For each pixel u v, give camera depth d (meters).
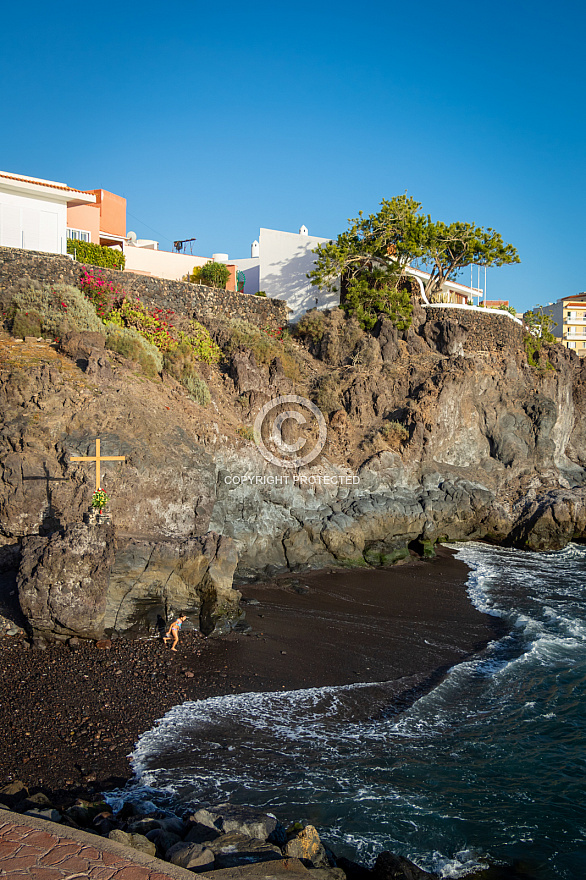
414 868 9.73
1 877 6.48
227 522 25.25
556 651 19.17
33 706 14.31
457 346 39.25
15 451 20.27
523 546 33.19
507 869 10.16
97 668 16.47
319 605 22.75
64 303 27.28
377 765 12.95
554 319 87.81
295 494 27.64
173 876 6.83
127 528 21.34
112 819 9.91
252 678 16.78
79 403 21.94
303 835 9.69
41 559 17.09
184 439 23.89
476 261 42.09
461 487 33.69
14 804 10.18
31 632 17.33
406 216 39.50
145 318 29.66
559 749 13.80
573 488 36.56
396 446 33.19
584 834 11.09
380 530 28.95
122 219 41.84
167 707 14.97
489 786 12.41
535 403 38.84
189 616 19.80
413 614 22.47
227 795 11.60
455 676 17.48
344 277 41.22
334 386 34.19
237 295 36.22
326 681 16.94
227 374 31.36
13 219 29.78
